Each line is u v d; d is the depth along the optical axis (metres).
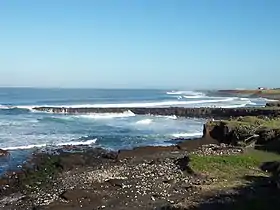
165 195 21.91
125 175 26.66
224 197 20.30
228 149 33.97
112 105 91.81
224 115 74.00
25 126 52.56
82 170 28.52
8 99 118.88
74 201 21.28
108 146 39.97
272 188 21.31
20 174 26.59
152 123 61.47
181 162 29.47
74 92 194.12
